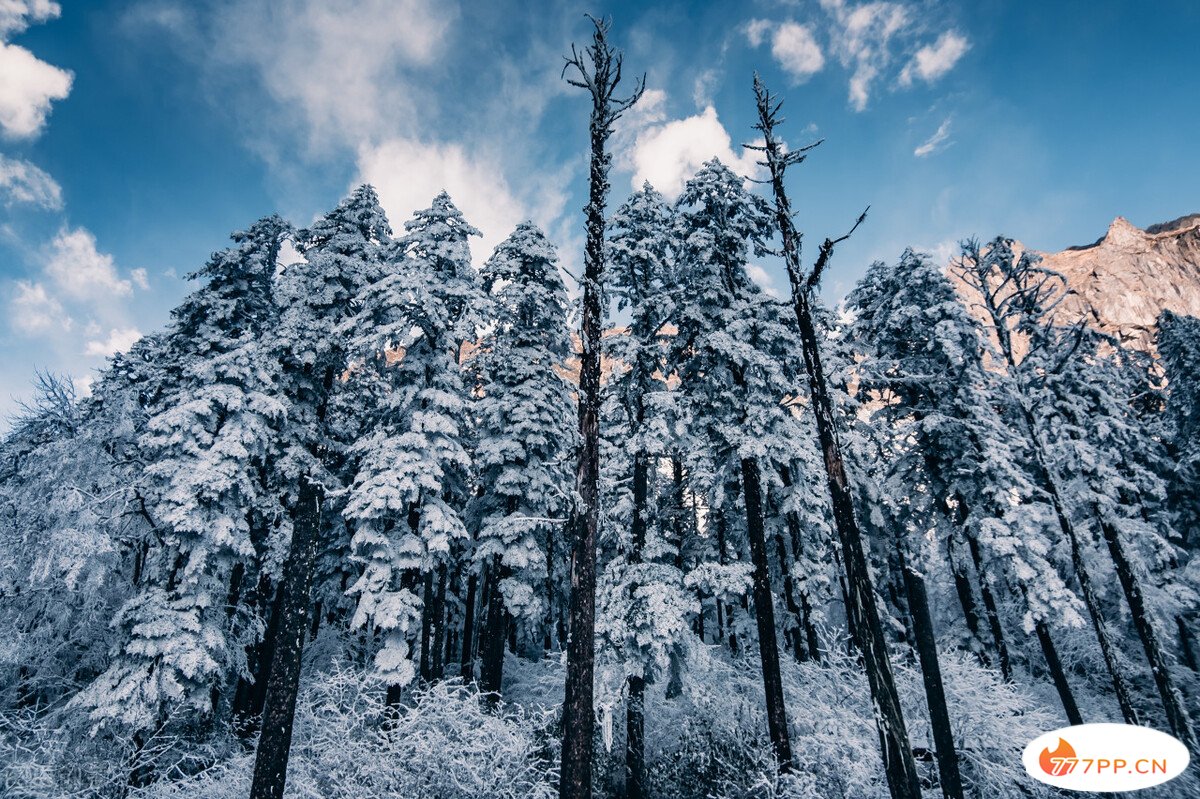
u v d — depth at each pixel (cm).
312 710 1221
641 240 1686
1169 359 2692
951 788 819
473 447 1962
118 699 1280
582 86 1023
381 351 1655
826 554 1877
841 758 1091
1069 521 1397
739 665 1563
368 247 1972
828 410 870
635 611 1308
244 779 1029
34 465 1672
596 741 1341
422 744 1000
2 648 1423
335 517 2034
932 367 1889
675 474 2153
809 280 912
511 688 1805
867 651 752
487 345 1961
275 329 1773
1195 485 2548
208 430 1598
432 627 2098
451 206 1956
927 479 1942
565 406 1964
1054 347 1794
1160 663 1394
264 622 1725
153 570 1495
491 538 1797
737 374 1507
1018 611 2266
